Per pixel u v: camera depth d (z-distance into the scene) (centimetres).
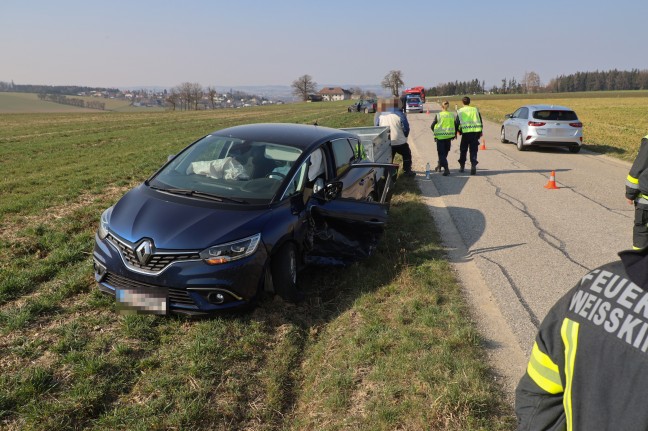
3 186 1023
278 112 5978
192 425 304
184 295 414
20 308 439
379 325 418
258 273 433
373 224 518
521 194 950
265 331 418
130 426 300
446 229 719
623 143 1819
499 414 308
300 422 314
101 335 400
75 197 937
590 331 121
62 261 560
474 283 523
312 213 517
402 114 1089
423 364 355
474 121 1146
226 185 505
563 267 571
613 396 114
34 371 342
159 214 450
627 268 124
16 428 295
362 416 310
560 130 1514
